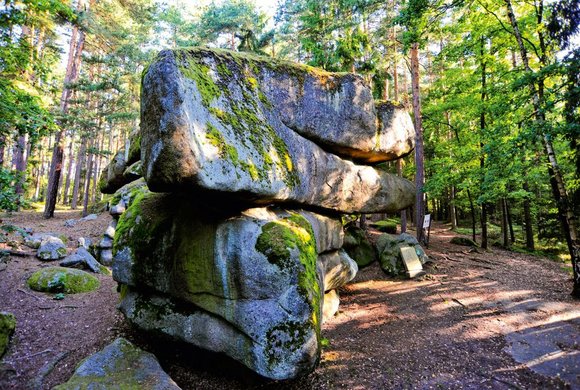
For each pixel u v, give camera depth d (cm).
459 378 517
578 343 592
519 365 543
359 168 790
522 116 944
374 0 1373
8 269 823
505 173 932
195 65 466
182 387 477
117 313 677
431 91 1703
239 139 479
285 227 514
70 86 1639
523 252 1471
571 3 794
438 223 2742
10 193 570
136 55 2023
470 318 720
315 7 1502
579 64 692
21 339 552
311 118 644
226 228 493
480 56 1237
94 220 1528
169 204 570
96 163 3075
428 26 1066
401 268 1046
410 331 676
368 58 1500
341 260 791
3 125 622
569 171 1001
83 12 1484
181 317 507
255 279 462
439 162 1445
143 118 450
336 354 589
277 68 610
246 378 484
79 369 437
